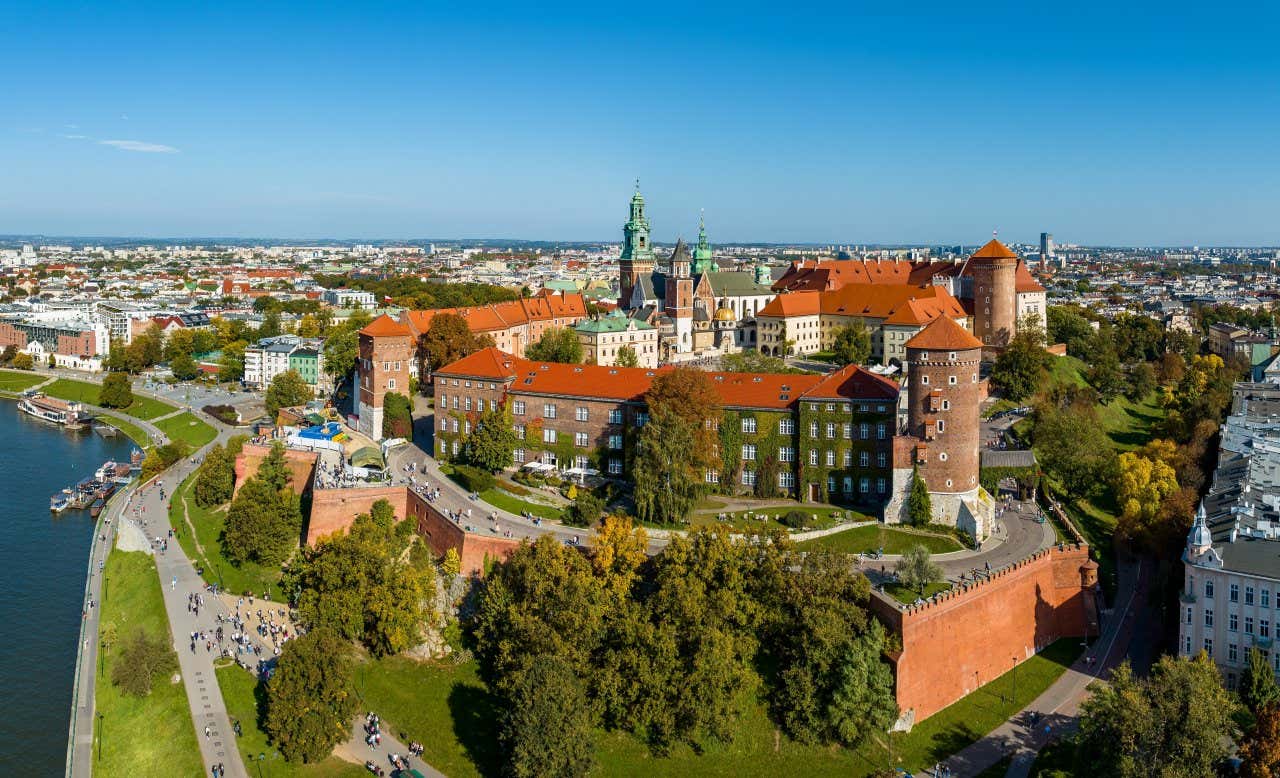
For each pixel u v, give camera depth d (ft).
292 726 466.29
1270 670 457.68
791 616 502.79
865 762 466.29
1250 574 484.74
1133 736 401.70
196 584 645.92
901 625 483.10
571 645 488.44
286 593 620.90
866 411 639.76
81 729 514.68
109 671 565.94
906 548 579.89
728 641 474.49
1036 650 560.61
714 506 647.15
